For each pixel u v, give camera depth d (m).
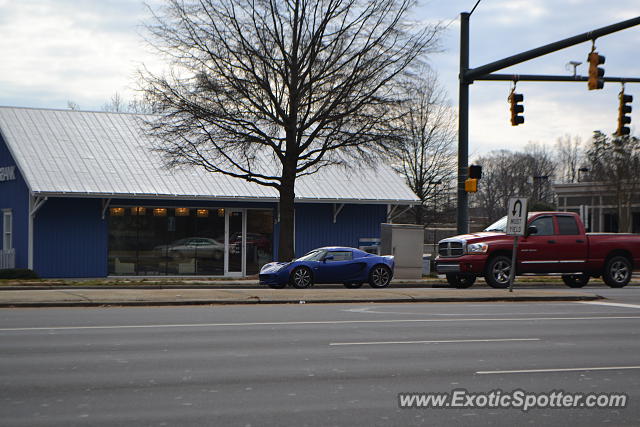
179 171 32.44
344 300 19.41
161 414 7.59
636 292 23.61
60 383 8.95
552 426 7.40
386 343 12.16
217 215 32.69
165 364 10.17
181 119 28.19
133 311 16.72
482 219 90.81
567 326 14.77
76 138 33.12
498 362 10.59
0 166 33.72
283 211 28.11
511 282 21.75
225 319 15.20
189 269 32.19
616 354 11.41
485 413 7.83
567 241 24.86
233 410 7.77
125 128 34.81
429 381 9.27
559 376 9.66
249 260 33.12
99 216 30.81
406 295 20.28
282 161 28.05
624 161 57.59
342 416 7.58
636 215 66.31
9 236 32.56
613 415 7.81
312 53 26.62
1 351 11.08
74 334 12.84
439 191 48.75
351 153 29.67
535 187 88.81
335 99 26.81
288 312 16.70
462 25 24.53
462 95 24.73
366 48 26.80
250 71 26.39
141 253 31.47
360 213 35.09
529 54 21.61
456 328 14.17
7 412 7.62
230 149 28.50
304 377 9.42
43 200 29.22
